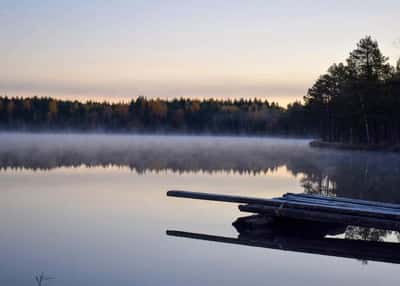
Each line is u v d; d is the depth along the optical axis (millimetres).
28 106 142750
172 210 11797
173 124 143875
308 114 70312
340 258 7660
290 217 10133
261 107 151625
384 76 49094
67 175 20609
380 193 15477
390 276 6660
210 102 153625
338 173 22844
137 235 8930
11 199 13305
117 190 15633
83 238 8609
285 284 6230
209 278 6406
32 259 7199
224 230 9609
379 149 46906
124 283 6145
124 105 149500
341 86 54938
